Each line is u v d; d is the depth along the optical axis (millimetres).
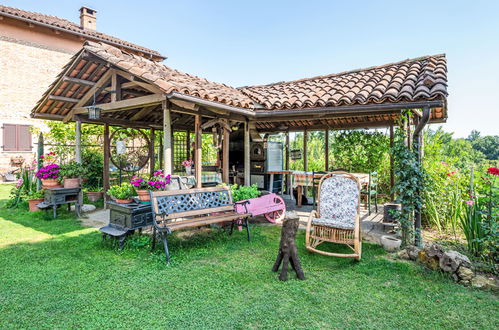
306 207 8258
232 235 5598
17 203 8367
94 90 7004
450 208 5906
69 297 3201
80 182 7434
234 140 10250
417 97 4816
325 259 4449
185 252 4586
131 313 2904
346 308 3080
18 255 4465
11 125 14211
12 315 2846
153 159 10078
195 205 5035
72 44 16031
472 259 4352
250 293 3361
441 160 7012
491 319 2918
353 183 5039
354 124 9055
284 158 11258
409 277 3834
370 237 5484
